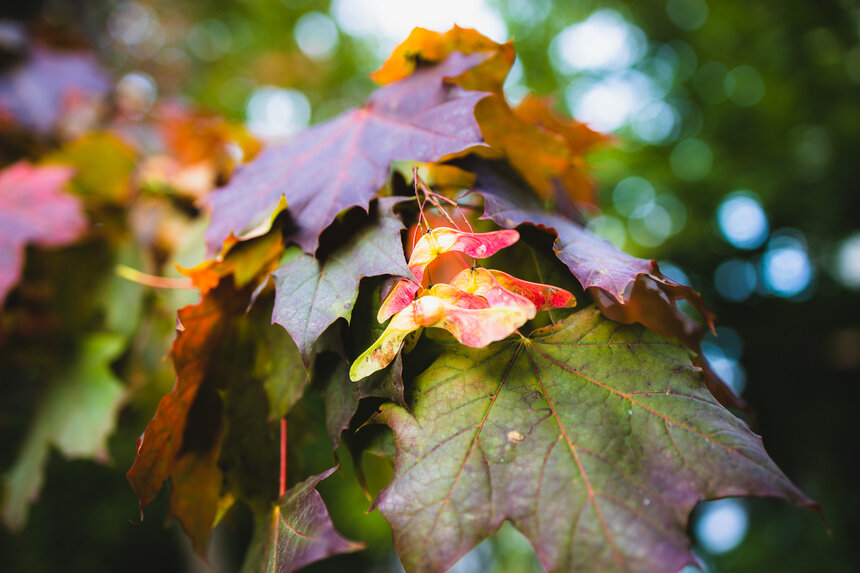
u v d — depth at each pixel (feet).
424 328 0.71
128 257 1.56
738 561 3.74
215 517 0.87
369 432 0.71
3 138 1.82
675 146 4.38
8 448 2.19
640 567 0.54
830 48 3.64
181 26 3.23
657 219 4.54
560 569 0.55
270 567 0.68
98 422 1.40
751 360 4.24
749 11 3.86
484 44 0.89
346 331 0.73
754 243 4.24
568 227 0.83
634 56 4.67
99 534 3.20
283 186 0.85
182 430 0.80
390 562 3.42
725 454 0.60
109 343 1.49
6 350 1.48
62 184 1.46
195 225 1.42
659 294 0.81
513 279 0.67
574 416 0.65
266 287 0.82
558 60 4.46
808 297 4.10
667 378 0.67
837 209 3.84
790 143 4.02
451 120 0.81
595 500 0.58
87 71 2.03
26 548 2.98
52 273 1.54
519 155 0.93
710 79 4.33
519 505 0.59
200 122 1.64
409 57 0.94
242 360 0.86
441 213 0.81
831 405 3.94
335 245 0.76
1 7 2.43
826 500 3.61
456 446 0.64
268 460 0.86
